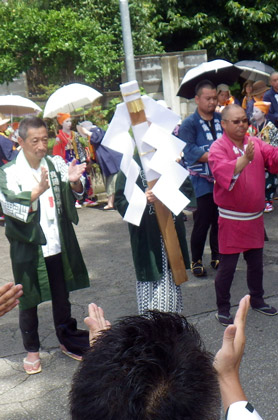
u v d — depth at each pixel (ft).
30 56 36.04
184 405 3.32
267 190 24.17
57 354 14.29
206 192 17.57
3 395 12.70
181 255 12.89
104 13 38.75
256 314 15.55
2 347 14.90
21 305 12.92
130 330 3.67
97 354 3.56
